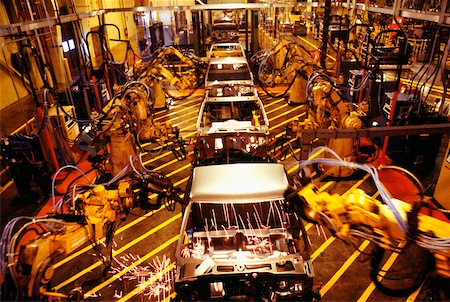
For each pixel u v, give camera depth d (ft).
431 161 25.59
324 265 17.44
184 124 36.45
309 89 25.18
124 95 24.59
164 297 16.06
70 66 49.21
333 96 23.32
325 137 14.43
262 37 70.38
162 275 17.33
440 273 9.67
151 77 32.32
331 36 55.98
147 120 28.73
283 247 16.10
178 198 15.29
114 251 19.06
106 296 16.19
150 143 32.24
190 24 82.99
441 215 20.21
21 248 10.46
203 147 23.63
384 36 51.24
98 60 56.80
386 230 10.16
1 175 26.94
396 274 16.56
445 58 18.90
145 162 28.81
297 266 13.44
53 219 11.53
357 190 10.80
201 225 17.52
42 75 22.75
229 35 59.31
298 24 83.92
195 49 51.34
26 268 10.39
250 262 13.71
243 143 23.70
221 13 67.72
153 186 14.80
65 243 11.64
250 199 15.42
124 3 68.59
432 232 9.48
